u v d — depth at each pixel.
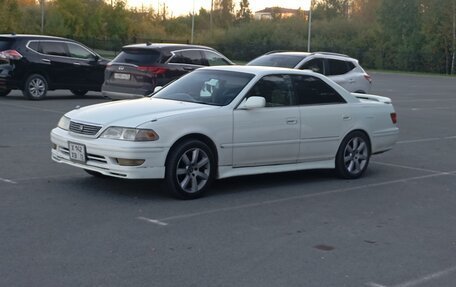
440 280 5.80
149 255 6.12
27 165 9.95
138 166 7.84
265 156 8.98
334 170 10.18
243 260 6.10
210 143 8.43
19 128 13.64
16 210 7.44
